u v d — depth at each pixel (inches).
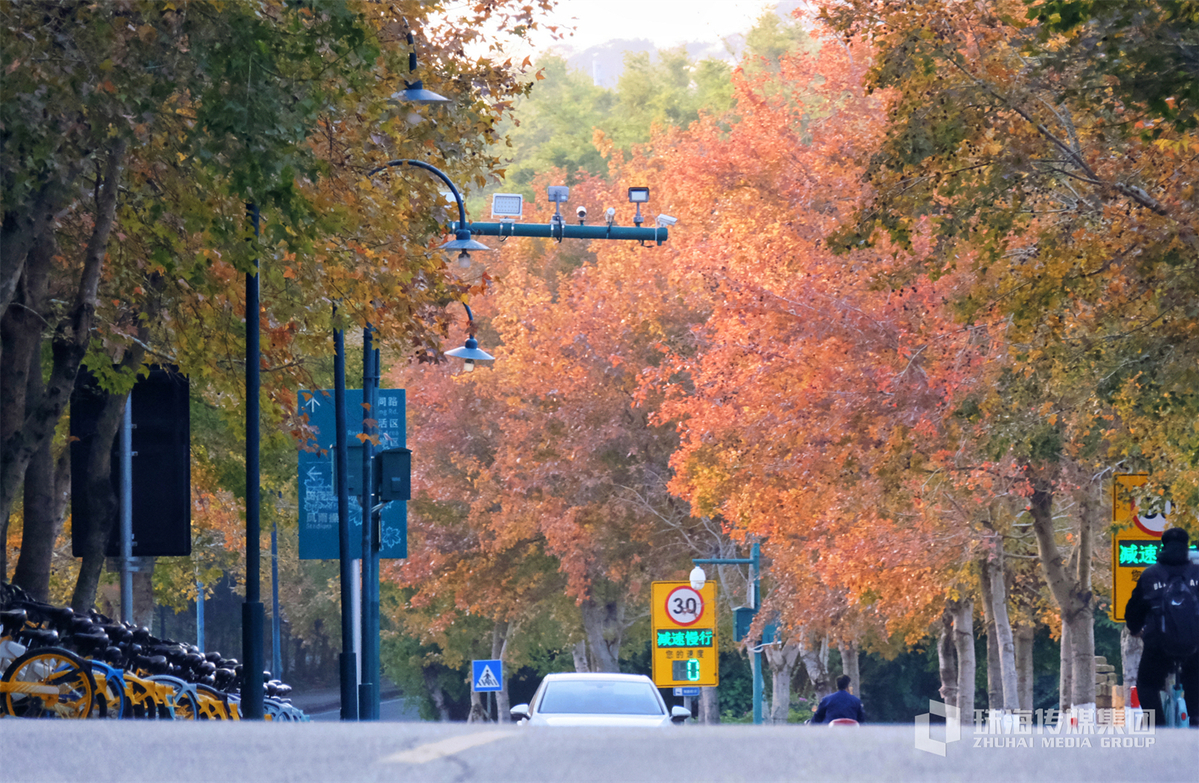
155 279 2755.9
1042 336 2824.8
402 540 3681.1
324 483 3592.5
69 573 5570.9
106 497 2824.8
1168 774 692.7
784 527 4534.9
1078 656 3900.1
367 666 3513.8
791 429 4060.0
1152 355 2508.6
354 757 730.8
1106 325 2755.9
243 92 1824.6
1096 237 2536.9
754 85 5359.3
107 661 2001.7
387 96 2507.4
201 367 2815.0
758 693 5334.6
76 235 2667.3
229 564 6589.6
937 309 3779.5
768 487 4446.4
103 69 1808.6
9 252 2000.5
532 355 7268.7
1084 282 2578.7
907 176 2549.2
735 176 4968.0
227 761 728.3
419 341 2657.5
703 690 6820.9
